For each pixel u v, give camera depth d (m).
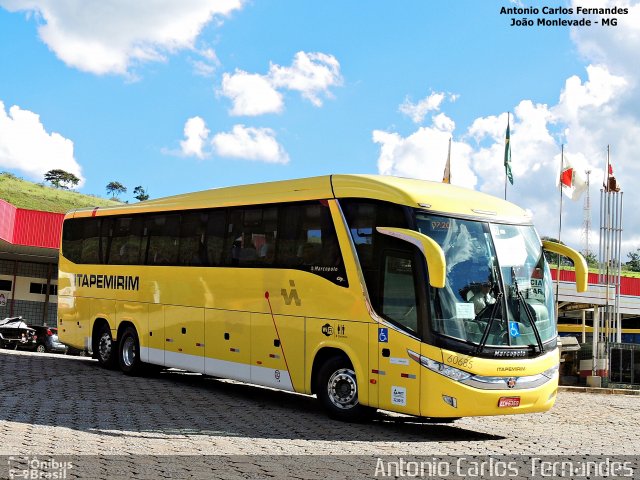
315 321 12.31
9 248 40.69
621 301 45.34
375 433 11.07
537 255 12.02
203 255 15.09
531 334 11.35
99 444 8.95
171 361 15.78
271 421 11.77
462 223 11.34
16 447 8.42
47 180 177.50
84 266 19.20
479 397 10.66
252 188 14.22
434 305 10.73
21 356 21.12
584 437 11.97
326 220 12.35
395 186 11.48
